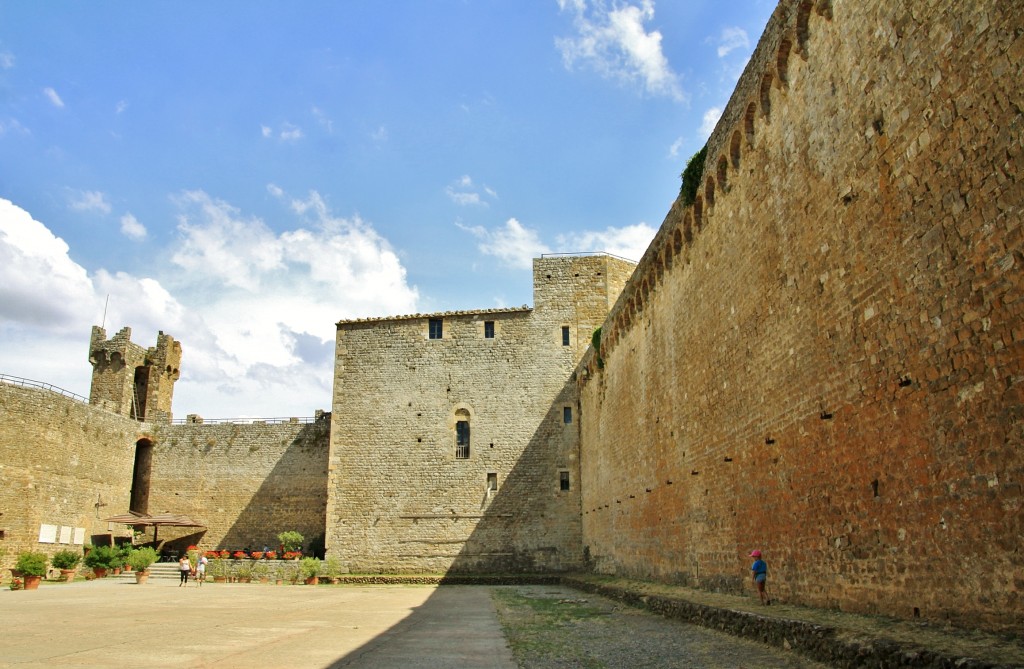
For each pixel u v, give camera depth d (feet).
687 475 73.10
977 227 29.81
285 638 49.24
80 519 154.51
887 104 36.70
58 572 143.95
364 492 144.46
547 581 133.08
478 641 47.93
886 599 36.60
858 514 39.47
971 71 30.25
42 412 143.84
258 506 177.37
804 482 46.42
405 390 148.87
